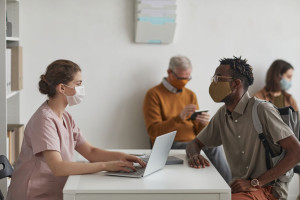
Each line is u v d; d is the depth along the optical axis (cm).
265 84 407
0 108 305
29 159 222
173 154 256
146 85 400
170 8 383
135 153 256
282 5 410
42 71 388
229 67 232
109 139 402
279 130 221
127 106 400
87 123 399
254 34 409
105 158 240
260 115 229
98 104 398
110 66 396
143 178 205
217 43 405
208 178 206
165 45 399
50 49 388
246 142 236
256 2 407
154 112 373
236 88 233
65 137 228
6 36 331
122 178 205
